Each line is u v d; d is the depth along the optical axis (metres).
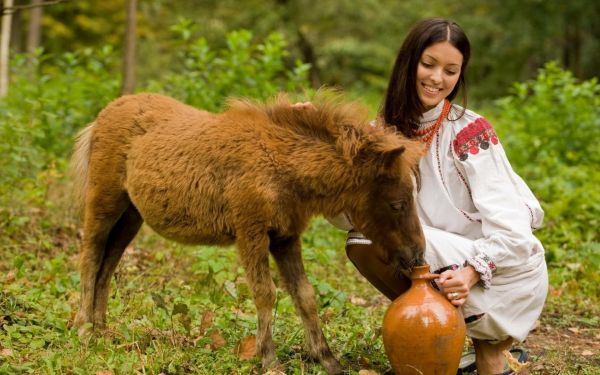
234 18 20.78
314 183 4.11
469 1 22.95
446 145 4.14
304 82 9.55
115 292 5.39
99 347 4.27
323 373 4.12
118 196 4.80
